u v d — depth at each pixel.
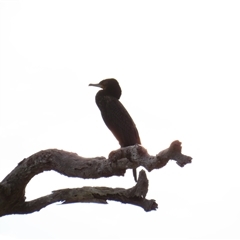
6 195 12.01
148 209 11.34
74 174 11.38
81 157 11.54
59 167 11.66
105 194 11.77
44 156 11.86
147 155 9.63
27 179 12.05
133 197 11.46
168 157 8.88
